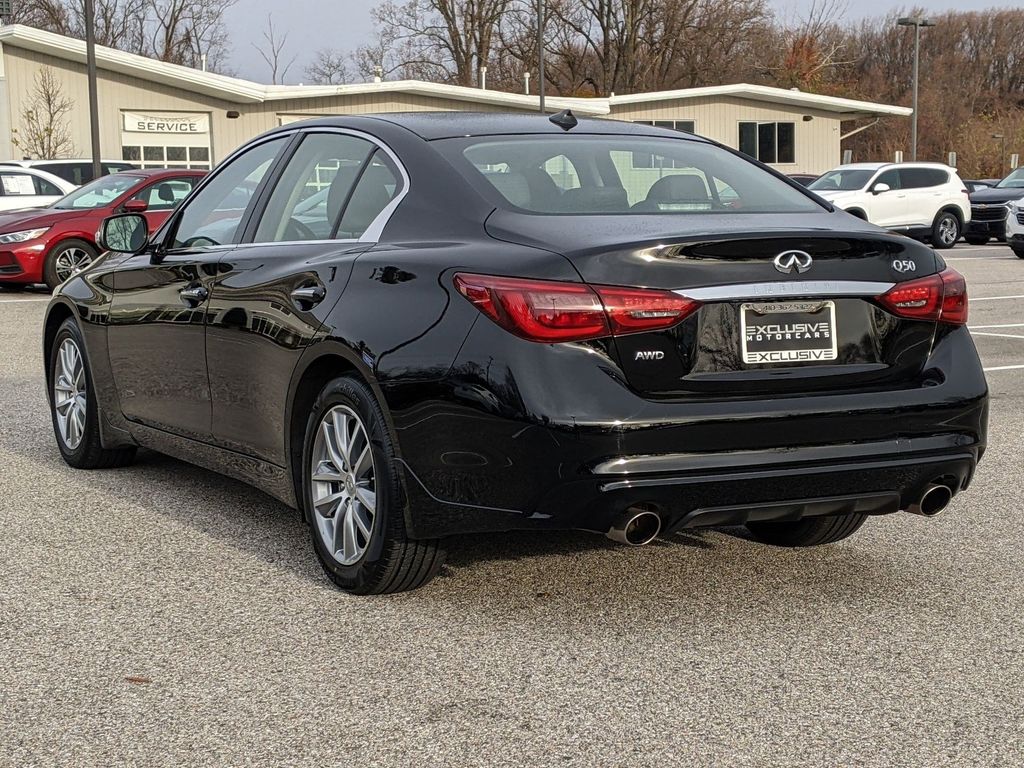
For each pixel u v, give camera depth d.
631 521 3.66
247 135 37.31
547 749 3.05
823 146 47.28
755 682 3.48
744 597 4.25
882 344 3.97
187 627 3.93
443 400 3.78
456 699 3.36
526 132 4.59
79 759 3.00
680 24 63.84
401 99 38.56
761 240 3.76
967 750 3.05
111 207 16.52
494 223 3.98
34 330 12.53
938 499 4.11
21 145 34.78
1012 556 4.78
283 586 4.35
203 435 5.13
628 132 4.79
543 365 3.62
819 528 4.74
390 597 4.22
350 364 4.21
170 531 5.07
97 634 3.87
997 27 75.69
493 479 3.71
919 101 73.00
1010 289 16.98
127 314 5.59
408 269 3.98
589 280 3.64
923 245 4.13
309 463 4.38
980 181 36.28
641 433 3.62
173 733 3.15
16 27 33.81
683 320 3.70
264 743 3.09
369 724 3.20
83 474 6.13
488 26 62.78
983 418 4.09
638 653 3.71
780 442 3.78
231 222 5.14
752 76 66.06
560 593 4.27
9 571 4.52
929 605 4.18
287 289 4.44
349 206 4.52
